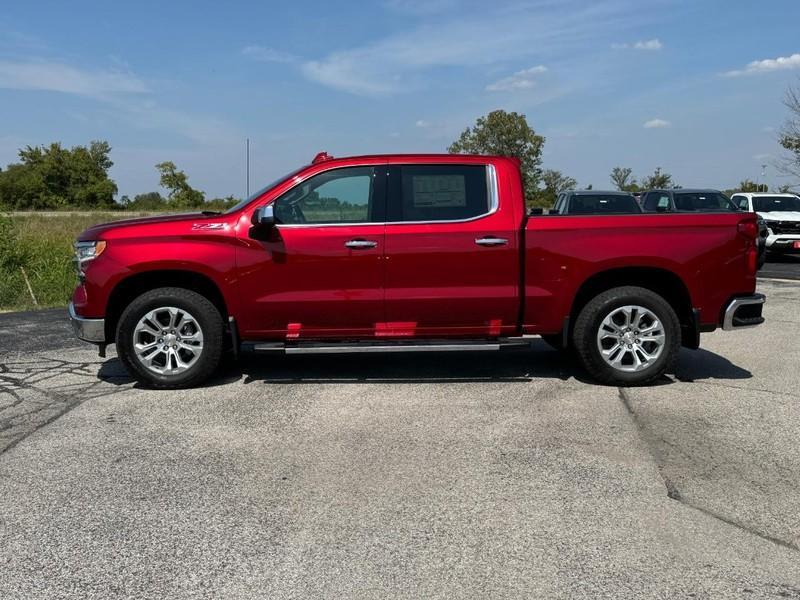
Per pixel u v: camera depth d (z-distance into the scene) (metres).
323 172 5.88
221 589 2.92
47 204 79.44
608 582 2.96
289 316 5.84
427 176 5.88
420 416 5.20
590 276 5.84
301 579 3.00
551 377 6.33
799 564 3.10
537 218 5.80
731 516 3.56
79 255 5.89
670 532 3.39
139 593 2.90
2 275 12.68
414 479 4.04
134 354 5.86
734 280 5.89
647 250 5.79
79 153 82.75
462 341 5.89
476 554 3.19
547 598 2.85
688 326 6.04
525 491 3.86
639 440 4.66
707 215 5.89
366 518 3.55
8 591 2.91
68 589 2.93
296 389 5.98
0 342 8.10
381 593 2.89
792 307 10.25
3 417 5.23
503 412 5.28
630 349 5.93
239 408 5.43
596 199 14.91
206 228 5.77
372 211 5.85
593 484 3.95
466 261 5.78
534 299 5.84
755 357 7.11
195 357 5.90
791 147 28.38
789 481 3.98
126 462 4.32
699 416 5.16
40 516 3.59
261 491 3.88
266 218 5.50
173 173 71.62
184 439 4.73
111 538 3.36
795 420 5.05
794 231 18.70
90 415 5.26
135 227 5.85
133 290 6.11
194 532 3.42
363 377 6.39
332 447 4.56
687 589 2.91
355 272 5.77
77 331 5.88
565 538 3.34
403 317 5.86
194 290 6.10
